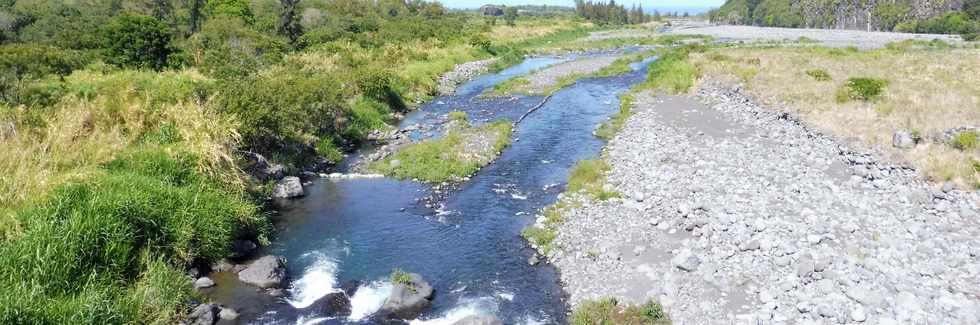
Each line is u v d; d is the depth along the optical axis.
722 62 52.50
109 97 24.77
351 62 51.31
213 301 15.46
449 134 32.91
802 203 19.52
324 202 23.17
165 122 23.05
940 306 12.99
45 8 71.88
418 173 26.22
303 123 28.80
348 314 14.95
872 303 13.20
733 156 25.56
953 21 117.50
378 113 37.56
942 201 19.06
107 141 20.42
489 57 73.81
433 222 21.03
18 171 16.91
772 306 13.61
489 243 19.20
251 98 26.23
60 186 16.28
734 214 18.70
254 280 16.39
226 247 17.72
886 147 24.58
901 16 138.50
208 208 17.84
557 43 96.38
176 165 19.88
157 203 16.73
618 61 65.31
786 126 30.39
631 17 187.50
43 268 13.18
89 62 42.84
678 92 43.34
